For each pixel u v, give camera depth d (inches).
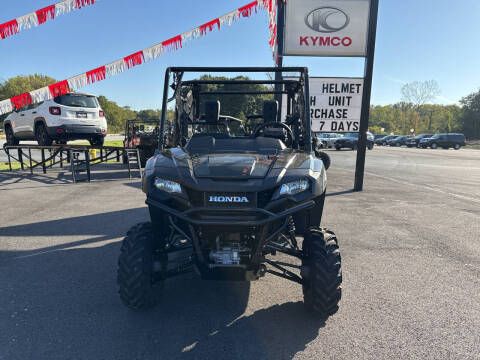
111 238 203.0
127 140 604.1
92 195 324.5
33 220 239.0
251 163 119.0
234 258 108.7
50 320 118.0
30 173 458.9
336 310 116.3
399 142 1887.3
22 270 158.4
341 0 340.5
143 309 123.5
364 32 343.9
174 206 112.0
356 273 158.7
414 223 242.2
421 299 135.3
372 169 585.6
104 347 103.6
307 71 160.7
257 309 126.6
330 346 105.1
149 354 100.7
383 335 111.1
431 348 104.9
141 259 115.6
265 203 108.1
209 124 174.9
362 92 353.4
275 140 146.5
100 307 126.7
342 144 1198.3
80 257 174.2
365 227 231.3
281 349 103.6
